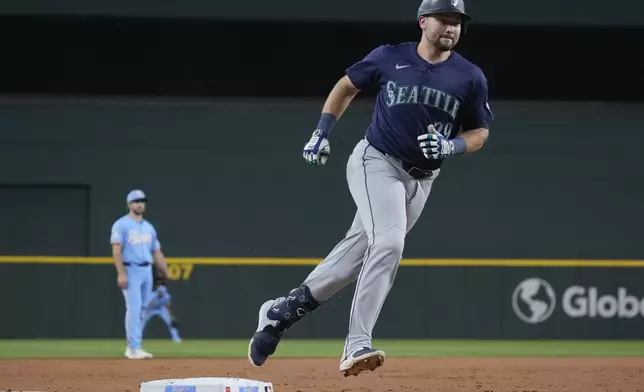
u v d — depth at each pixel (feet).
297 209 222.89
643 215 228.43
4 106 218.59
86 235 219.61
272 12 207.82
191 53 237.66
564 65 243.19
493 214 226.17
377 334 218.38
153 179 220.84
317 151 73.26
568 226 227.20
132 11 205.77
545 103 228.43
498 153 226.99
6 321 209.87
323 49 238.27
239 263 215.72
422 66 69.87
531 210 226.79
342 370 71.20
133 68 238.07
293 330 216.33
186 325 214.07
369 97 232.32
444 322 219.20
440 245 224.74
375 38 236.43
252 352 77.61
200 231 221.05
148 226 158.81
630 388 103.09
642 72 243.19
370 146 71.92
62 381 109.40
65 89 237.66
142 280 156.76
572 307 220.64
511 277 220.43
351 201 223.30
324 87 242.37
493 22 210.18
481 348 191.72
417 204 73.61
